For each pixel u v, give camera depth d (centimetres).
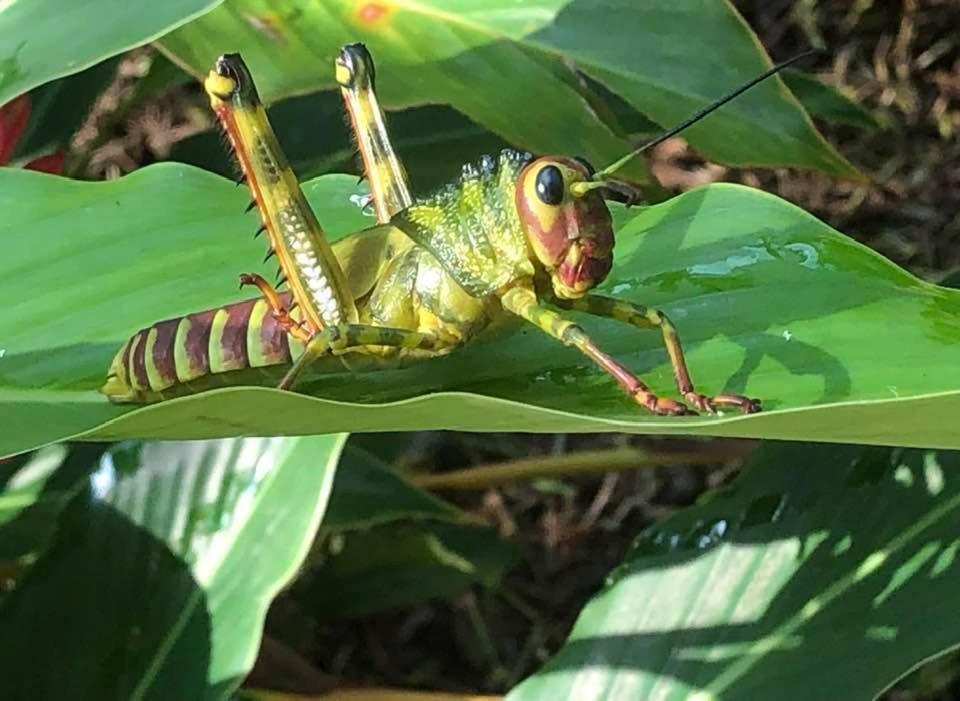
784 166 46
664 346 36
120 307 38
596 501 68
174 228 39
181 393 36
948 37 73
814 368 35
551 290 36
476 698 49
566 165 35
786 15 74
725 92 45
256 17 44
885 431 31
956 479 42
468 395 31
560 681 43
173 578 42
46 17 35
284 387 34
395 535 57
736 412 33
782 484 43
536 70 45
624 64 45
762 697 41
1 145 43
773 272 37
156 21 35
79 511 43
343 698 49
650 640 43
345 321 36
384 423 32
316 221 36
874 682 40
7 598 42
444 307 36
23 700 41
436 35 45
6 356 37
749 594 42
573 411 35
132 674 41
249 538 42
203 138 56
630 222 38
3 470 48
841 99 55
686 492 67
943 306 36
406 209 37
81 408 36
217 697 41
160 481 43
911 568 41
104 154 72
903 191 71
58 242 39
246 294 38
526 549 67
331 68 45
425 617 66
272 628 57
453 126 53
